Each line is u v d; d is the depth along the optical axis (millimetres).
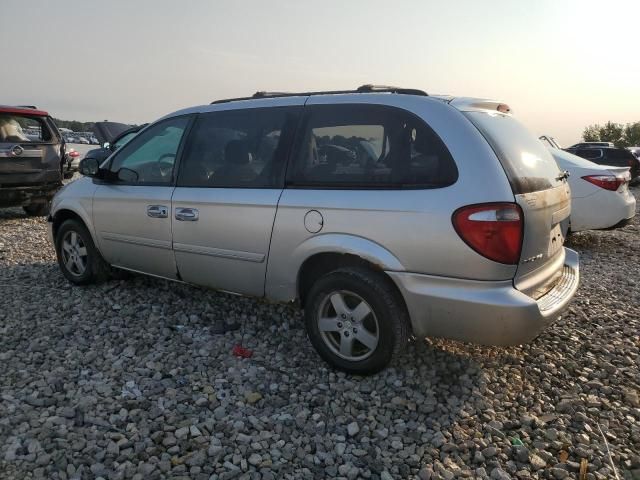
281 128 3674
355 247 3166
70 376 3359
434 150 3041
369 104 3365
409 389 3266
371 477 2533
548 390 3318
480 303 2857
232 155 3875
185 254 4113
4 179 8648
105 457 2600
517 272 2924
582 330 4262
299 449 2713
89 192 4832
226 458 2627
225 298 4777
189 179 4094
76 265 5141
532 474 2574
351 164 3309
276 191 3553
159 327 4168
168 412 2990
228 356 3713
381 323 3182
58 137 9578
